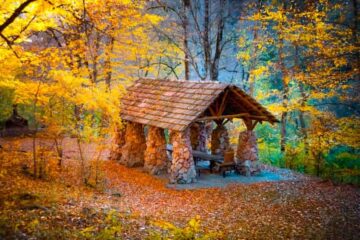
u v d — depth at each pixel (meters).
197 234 9.95
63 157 20.25
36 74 14.66
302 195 15.20
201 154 19.19
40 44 20.25
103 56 21.86
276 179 17.89
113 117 15.14
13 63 12.41
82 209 10.25
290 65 26.12
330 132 17.03
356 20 16.28
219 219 12.23
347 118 16.84
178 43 26.73
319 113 17.86
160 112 18.08
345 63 16.38
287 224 11.91
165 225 9.28
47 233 7.71
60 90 13.58
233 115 18.03
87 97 13.88
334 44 16.62
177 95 18.38
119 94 15.41
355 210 13.38
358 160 18.22
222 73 33.56
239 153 18.86
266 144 24.58
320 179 17.97
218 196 14.98
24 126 25.28
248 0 27.81
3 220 7.70
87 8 13.03
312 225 11.87
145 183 16.83
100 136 16.47
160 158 18.62
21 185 12.07
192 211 13.02
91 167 16.92
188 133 17.11
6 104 19.33
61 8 10.83
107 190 15.11
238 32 28.14
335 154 19.81
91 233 8.42
